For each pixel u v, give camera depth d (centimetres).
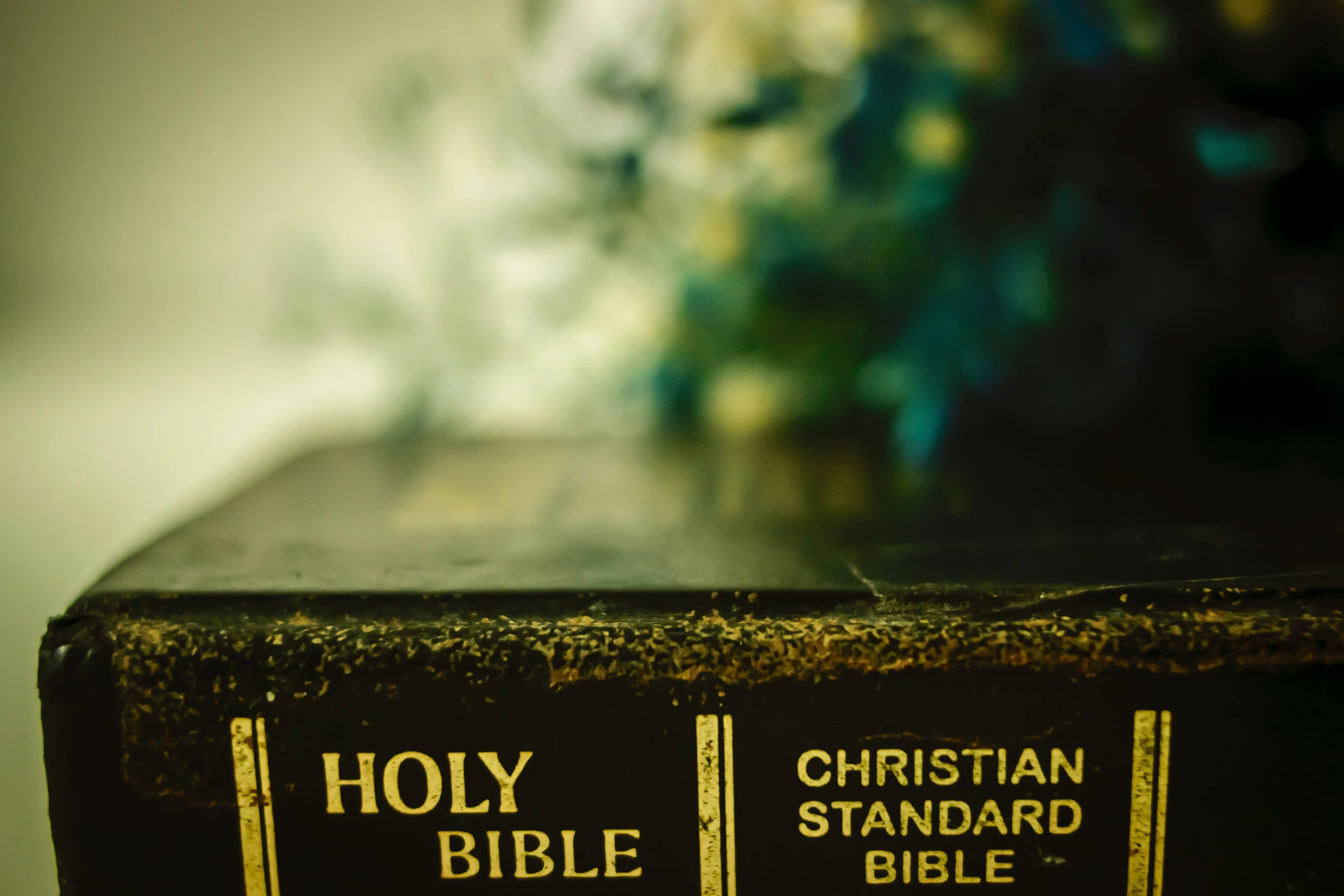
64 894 24
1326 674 23
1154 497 27
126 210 35
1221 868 23
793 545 25
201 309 35
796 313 31
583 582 24
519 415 32
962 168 29
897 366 30
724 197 31
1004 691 23
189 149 35
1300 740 23
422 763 23
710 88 31
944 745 23
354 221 34
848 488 28
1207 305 29
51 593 30
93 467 34
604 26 31
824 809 23
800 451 30
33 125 34
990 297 29
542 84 32
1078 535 25
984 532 25
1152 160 29
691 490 28
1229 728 23
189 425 35
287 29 34
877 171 30
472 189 33
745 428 31
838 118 30
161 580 24
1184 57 28
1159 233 29
